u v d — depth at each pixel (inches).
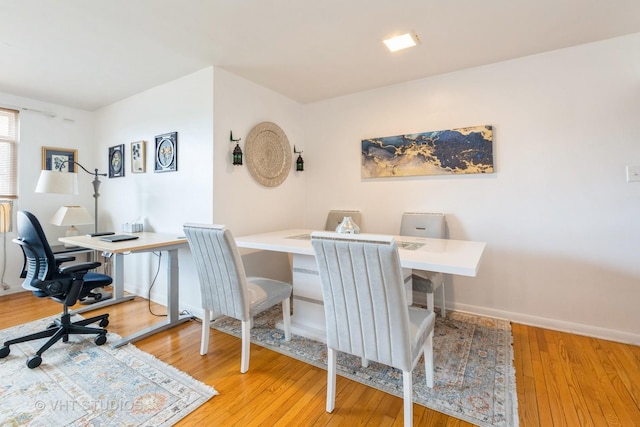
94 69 105.7
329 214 136.6
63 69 105.6
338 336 57.4
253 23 78.7
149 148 124.6
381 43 89.6
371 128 127.6
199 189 107.3
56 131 142.7
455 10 73.9
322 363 76.6
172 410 59.5
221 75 105.9
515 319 101.8
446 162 111.2
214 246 71.0
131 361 77.0
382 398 63.4
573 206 93.1
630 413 58.3
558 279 95.7
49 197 141.4
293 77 114.2
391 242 47.5
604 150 88.9
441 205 113.4
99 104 142.9
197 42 88.1
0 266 129.2
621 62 86.4
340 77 114.5
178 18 76.2
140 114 128.2
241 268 71.9
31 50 92.2
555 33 84.6
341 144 135.9
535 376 70.3
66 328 84.3
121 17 75.5
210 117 103.8
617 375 70.4
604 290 90.0
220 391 65.6
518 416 57.7
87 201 151.8
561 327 95.2
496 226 104.2
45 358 78.1
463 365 75.0
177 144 113.9
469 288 109.2
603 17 77.0
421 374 71.5
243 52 94.3
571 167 93.0
